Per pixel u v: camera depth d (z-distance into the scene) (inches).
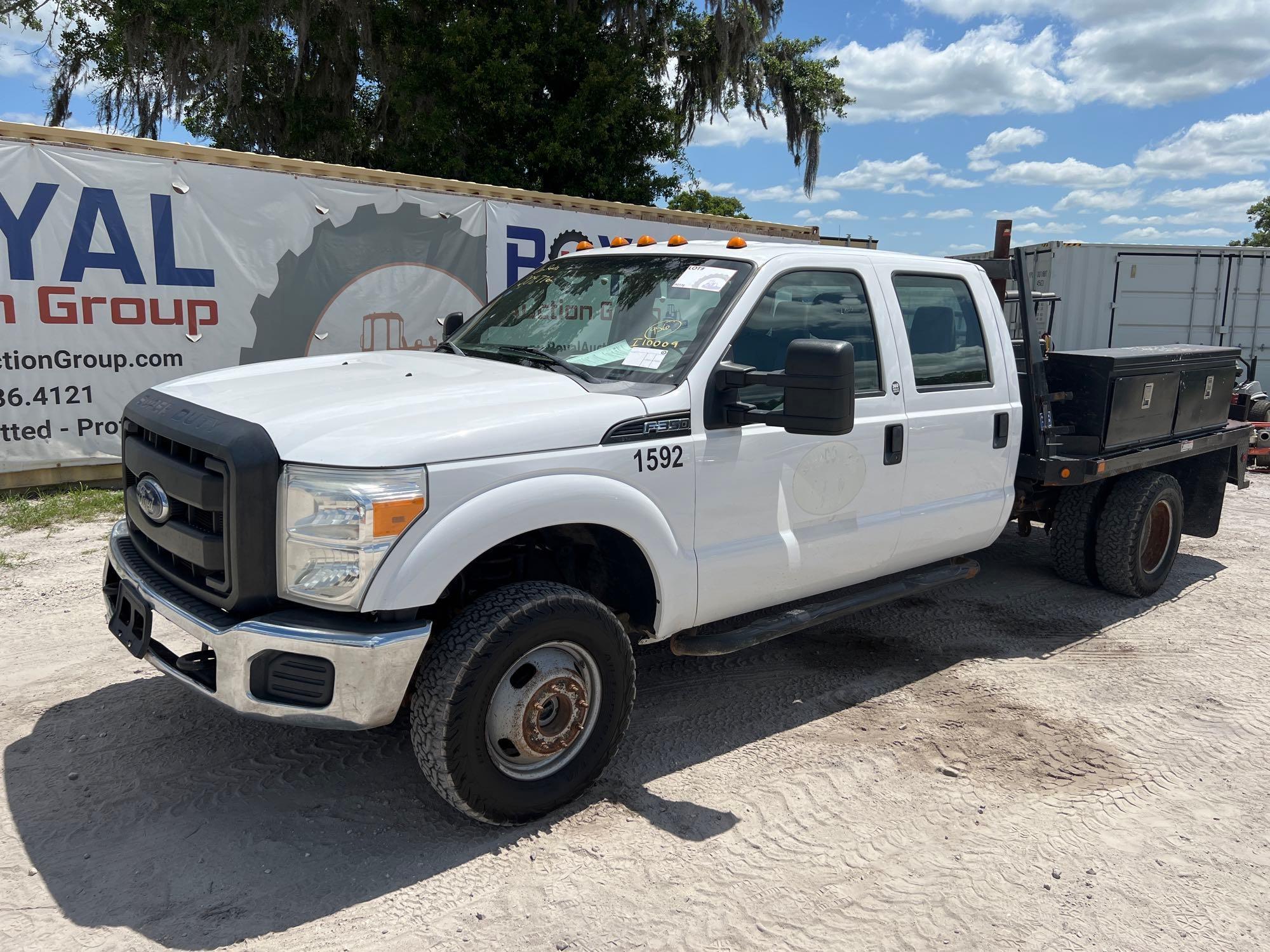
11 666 172.2
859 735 157.9
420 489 110.1
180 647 181.9
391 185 374.3
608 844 123.0
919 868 120.3
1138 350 233.8
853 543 164.9
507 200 411.5
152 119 911.7
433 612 129.6
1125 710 171.0
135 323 319.3
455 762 114.7
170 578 125.0
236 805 128.9
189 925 104.0
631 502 129.3
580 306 160.9
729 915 109.5
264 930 103.7
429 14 820.0
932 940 106.7
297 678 110.4
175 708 156.9
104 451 319.3
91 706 156.9
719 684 178.9
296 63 924.0
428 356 160.9
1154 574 236.1
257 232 342.0
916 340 178.7
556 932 105.2
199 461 116.7
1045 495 233.9
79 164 301.4
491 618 116.3
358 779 136.9
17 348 298.0
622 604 144.1
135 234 315.3
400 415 118.0
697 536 140.1
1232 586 252.4
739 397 143.6
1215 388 249.0
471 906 109.2
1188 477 262.2
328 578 108.9
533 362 150.2
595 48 807.7
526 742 120.8
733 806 133.9
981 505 191.5
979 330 191.9
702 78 932.0
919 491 176.4
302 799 131.2
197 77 875.4
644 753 149.6
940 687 179.6
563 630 122.2
